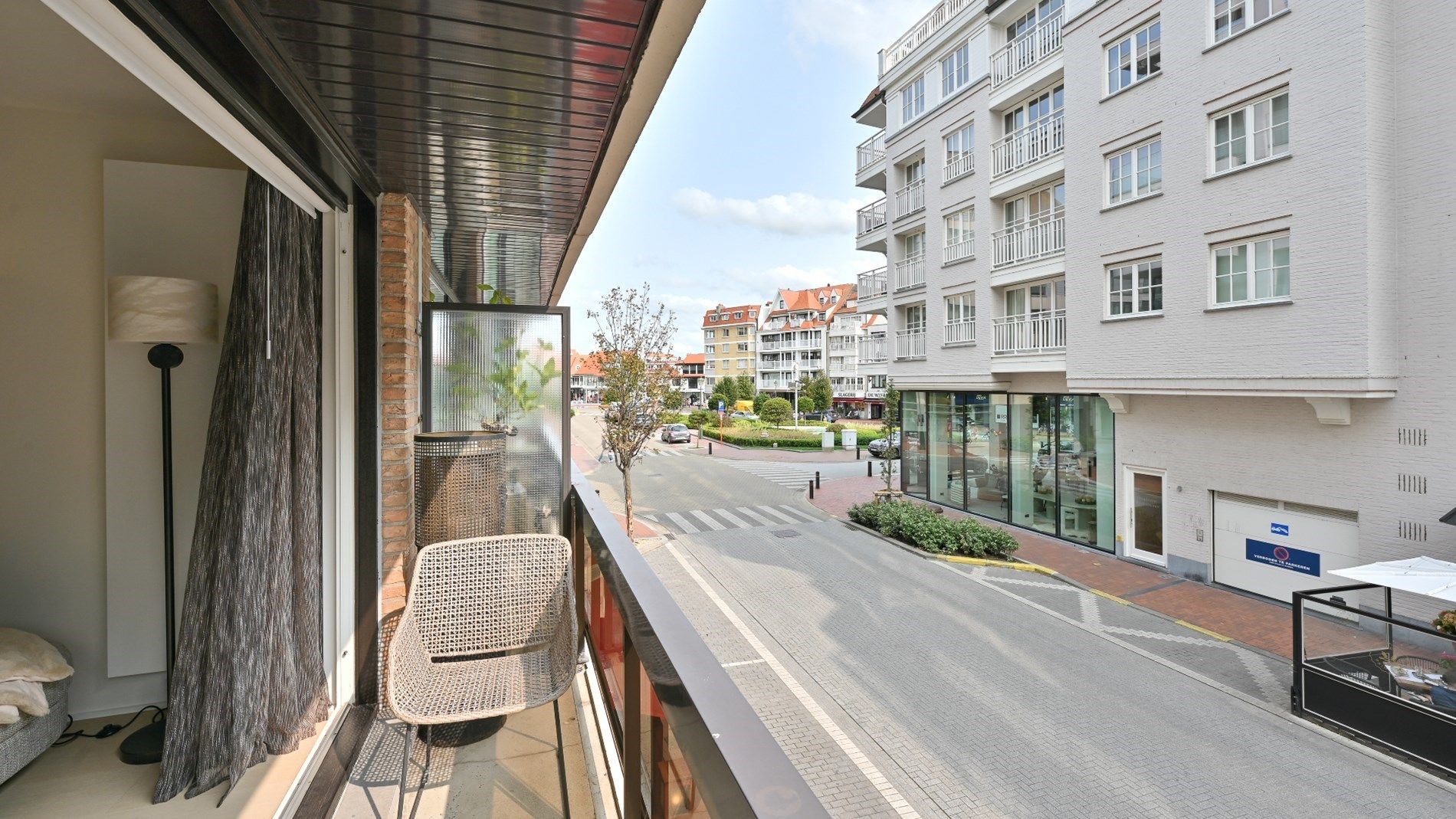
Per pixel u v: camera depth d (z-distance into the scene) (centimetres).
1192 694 742
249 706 222
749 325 8169
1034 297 1498
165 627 279
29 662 230
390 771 254
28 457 266
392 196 339
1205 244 1036
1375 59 845
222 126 194
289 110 216
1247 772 593
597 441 3928
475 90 227
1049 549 1364
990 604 1049
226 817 204
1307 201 903
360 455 309
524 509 421
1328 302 880
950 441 1792
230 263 287
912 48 1842
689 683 107
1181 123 1068
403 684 207
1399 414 858
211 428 230
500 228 445
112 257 272
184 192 281
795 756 619
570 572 253
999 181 1525
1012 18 1518
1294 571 991
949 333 1722
